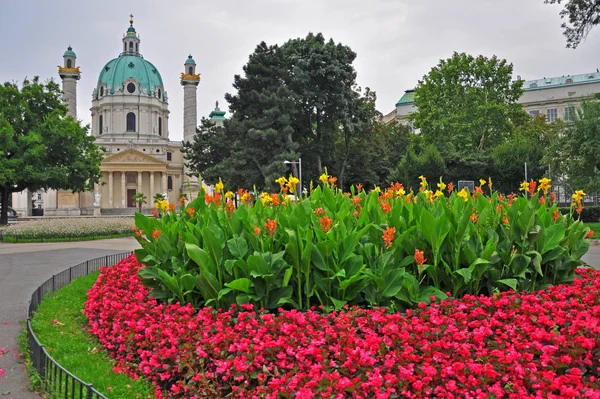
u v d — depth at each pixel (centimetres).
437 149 4303
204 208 827
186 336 547
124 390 496
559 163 2953
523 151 4175
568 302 602
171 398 485
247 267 632
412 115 5347
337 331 512
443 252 686
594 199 4606
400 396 407
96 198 7269
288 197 805
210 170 4197
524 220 707
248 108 3950
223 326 561
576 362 430
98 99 9575
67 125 3850
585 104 2880
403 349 469
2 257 1878
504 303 583
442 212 721
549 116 7819
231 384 466
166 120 9956
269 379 462
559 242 714
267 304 634
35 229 2722
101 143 9081
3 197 3969
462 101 4781
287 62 4078
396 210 699
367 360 435
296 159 3825
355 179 4753
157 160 8788
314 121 4338
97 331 700
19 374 587
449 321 525
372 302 623
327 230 635
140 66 9725
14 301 1032
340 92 4019
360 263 630
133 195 8719
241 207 765
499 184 4228
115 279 940
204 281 651
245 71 3981
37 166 3706
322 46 3994
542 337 468
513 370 412
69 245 2411
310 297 657
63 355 627
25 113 3878
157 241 751
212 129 5506
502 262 710
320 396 390
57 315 846
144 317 645
